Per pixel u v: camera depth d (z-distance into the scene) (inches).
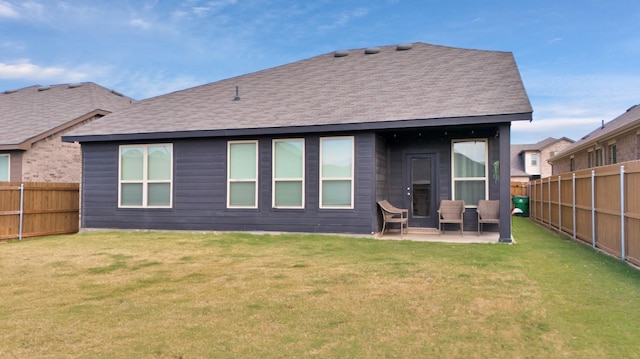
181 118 492.7
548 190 534.6
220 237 422.0
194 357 140.2
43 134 582.6
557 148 1755.7
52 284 239.9
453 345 147.7
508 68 474.9
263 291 219.5
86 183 498.3
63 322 174.4
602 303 191.8
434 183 462.9
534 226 555.5
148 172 481.4
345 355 140.3
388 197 472.7
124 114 535.5
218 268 278.7
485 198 448.5
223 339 154.8
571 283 227.8
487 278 240.5
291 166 441.1
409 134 470.9
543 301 195.6
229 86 582.6
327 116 429.1
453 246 357.7
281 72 599.2
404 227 464.8
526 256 308.7
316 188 432.8
